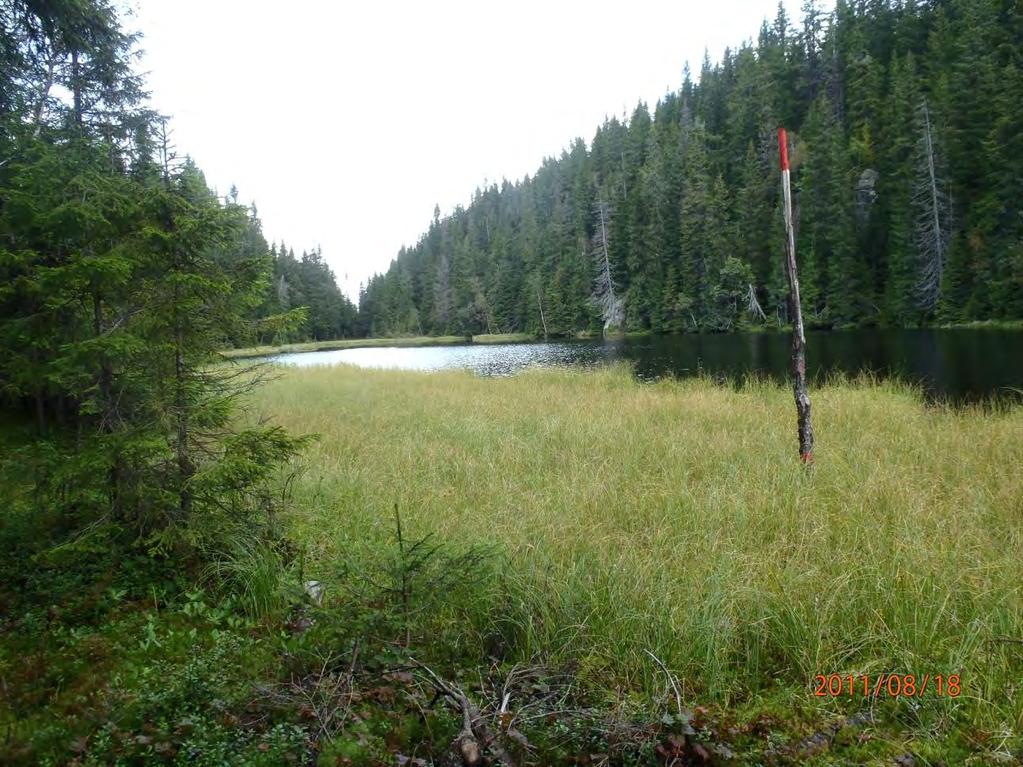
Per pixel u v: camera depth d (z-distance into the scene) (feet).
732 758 8.20
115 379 13.39
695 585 12.48
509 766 7.67
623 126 256.93
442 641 10.98
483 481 21.04
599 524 16.37
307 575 13.64
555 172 296.92
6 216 13.79
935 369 54.65
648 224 167.63
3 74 24.57
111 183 13.55
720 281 143.02
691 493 18.52
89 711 8.49
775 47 185.37
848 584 12.30
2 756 7.57
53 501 13.69
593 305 181.37
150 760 7.66
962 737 8.78
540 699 9.29
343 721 8.47
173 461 13.64
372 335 275.80
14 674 9.62
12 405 27.71
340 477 20.70
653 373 67.15
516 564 13.33
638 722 8.69
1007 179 93.91
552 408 36.45
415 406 38.63
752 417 30.99
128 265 12.09
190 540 12.96
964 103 107.65
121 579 12.85
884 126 131.03
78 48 28.84
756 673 10.34
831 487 19.07
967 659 10.10
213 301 13.61
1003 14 119.14
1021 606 11.56
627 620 11.24
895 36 159.84
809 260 127.54
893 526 15.48
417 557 11.87
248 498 16.16
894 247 116.47
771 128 154.20
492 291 233.96
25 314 14.71
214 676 9.26
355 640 9.94
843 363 64.59
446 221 354.95
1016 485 18.11
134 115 33.40
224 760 7.63
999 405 35.94
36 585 12.32
